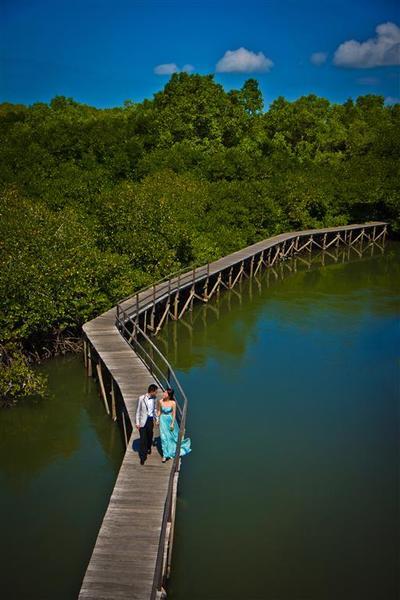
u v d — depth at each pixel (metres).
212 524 11.48
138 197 27.61
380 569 10.34
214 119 52.59
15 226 20.62
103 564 8.58
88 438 15.07
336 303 28.69
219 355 21.23
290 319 25.84
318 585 9.96
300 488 12.73
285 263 40.28
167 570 9.85
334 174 51.78
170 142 50.19
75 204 30.94
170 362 20.48
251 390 17.98
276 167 50.69
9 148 40.06
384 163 52.03
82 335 20.67
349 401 17.19
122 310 20.02
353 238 49.59
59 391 17.78
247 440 14.82
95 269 21.17
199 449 14.34
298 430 15.38
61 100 72.75
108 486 12.82
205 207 37.22
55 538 11.05
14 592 9.70
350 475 13.27
